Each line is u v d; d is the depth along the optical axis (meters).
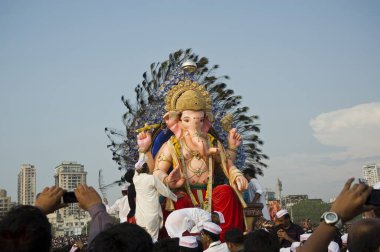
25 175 175.88
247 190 17.89
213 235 9.36
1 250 3.24
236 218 15.25
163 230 14.20
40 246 3.30
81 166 122.06
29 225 3.30
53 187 4.57
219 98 18.64
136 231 3.59
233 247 7.98
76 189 4.54
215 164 16.98
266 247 5.72
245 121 19.23
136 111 17.69
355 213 3.34
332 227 3.33
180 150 16.14
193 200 15.66
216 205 15.27
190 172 16.03
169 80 17.48
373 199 3.39
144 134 16.55
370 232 3.75
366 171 148.38
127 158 17.59
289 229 12.21
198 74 18.56
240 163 18.33
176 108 16.70
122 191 16.16
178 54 18.19
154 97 17.45
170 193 13.89
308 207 76.38
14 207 3.53
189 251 7.70
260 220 14.33
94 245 3.56
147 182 13.55
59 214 103.75
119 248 3.45
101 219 4.30
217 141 16.92
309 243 3.36
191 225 12.90
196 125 16.42
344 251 8.61
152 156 16.67
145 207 13.48
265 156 19.38
